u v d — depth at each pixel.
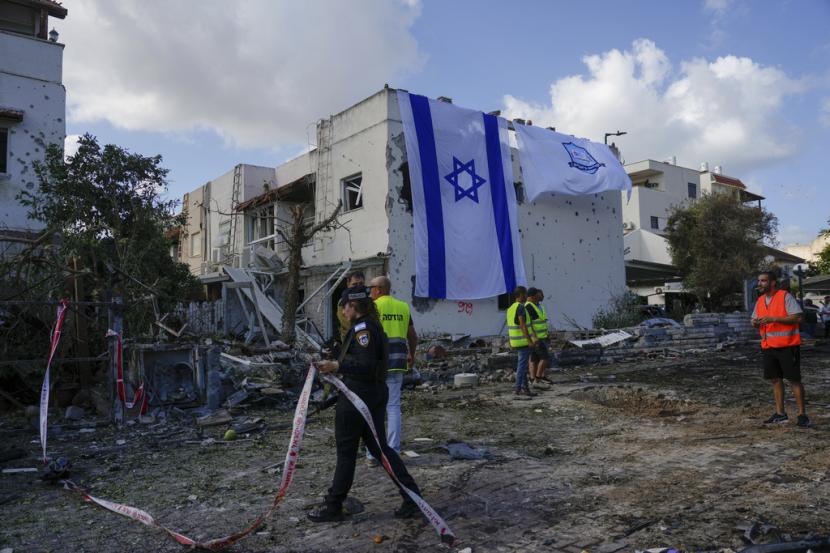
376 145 18.30
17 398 8.88
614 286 23.98
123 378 8.43
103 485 5.26
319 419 8.35
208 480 5.36
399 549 3.70
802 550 3.43
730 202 28.66
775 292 7.17
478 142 19.55
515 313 9.98
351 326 4.38
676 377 11.96
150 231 15.01
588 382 11.69
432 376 12.50
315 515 4.20
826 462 5.32
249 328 16.92
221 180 26.95
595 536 3.81
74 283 9.52
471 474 5.30
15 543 3.91
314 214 21.89
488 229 19.28
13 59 15.20
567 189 20.86
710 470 5.23
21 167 15.05
